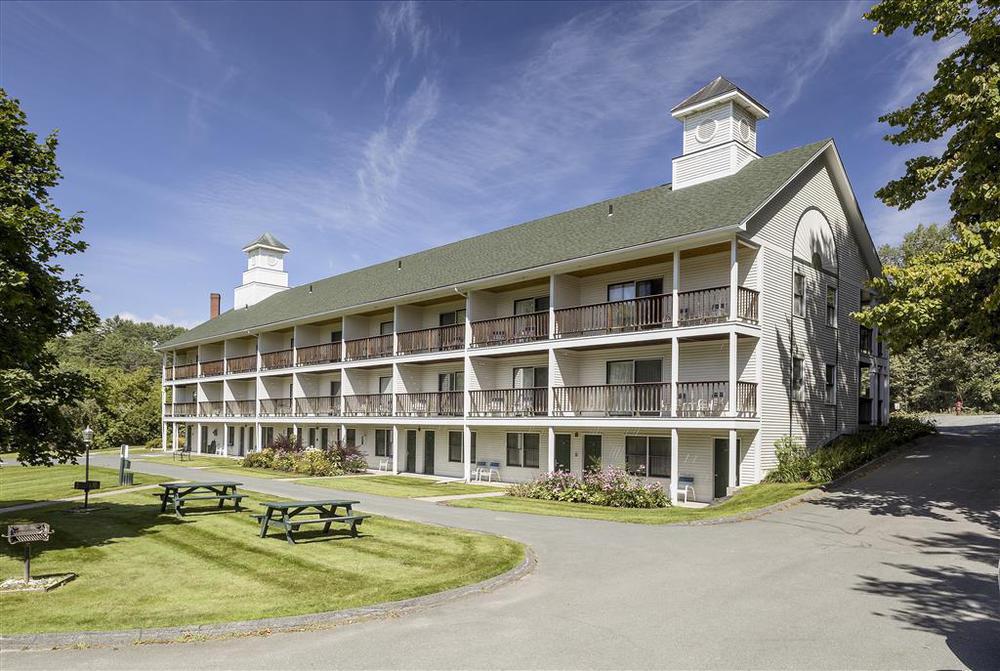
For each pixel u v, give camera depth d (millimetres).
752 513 15945
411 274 34281
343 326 35562
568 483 22047
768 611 8492
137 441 60969
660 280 23266
